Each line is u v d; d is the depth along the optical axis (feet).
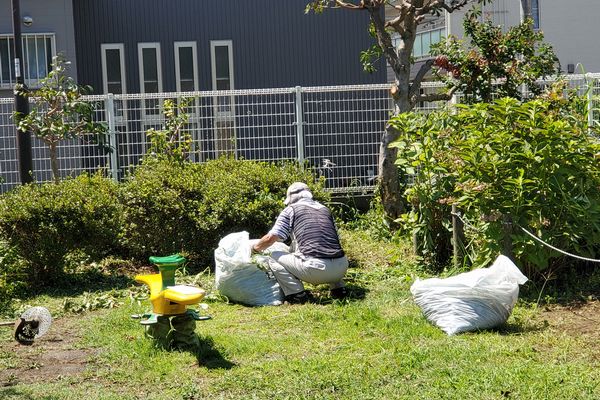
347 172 43.83
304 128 43.65
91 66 52.21
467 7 71.92
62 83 41.09
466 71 39.52
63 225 30.71
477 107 28.86
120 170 42.04
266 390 18.78
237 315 26.13
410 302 26.66
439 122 31.09
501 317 23.41
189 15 52.70
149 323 21.86
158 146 40.60
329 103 44.50
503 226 27.25
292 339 22.86
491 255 27.43
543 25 81.46
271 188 34.37
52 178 39.09
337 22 53.67
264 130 43.91
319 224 27.96
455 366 19.84
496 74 39.58
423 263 32.22
